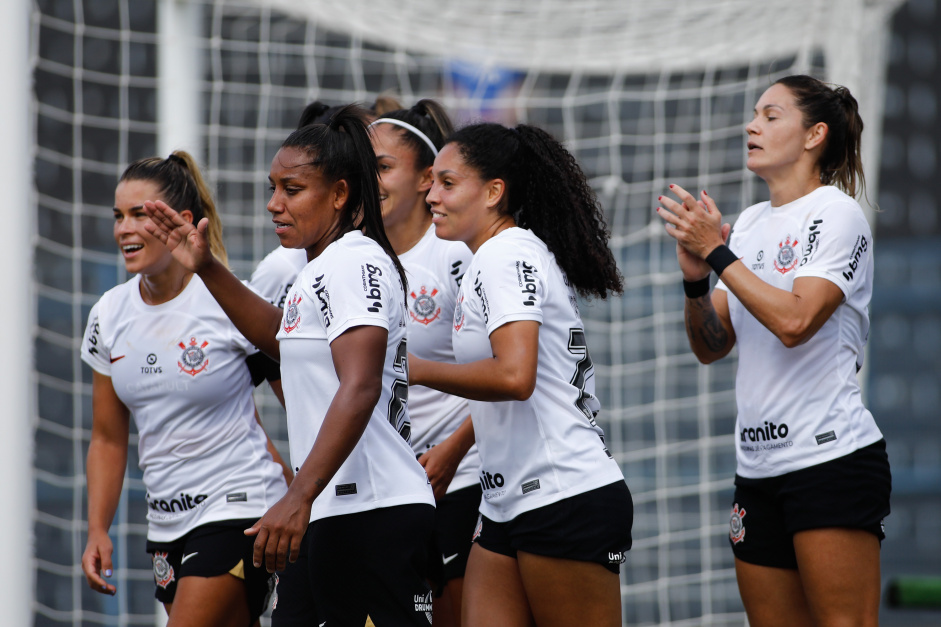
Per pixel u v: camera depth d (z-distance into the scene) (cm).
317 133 916
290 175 905
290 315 903
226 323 1112
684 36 2153
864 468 1034
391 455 905
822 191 1096
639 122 3578
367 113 1234
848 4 1725
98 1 3700
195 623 1065
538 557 973
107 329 1141
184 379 1096
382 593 888
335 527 888
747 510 1105
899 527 3672
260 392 2611
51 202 3606
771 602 1095
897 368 3994
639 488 3278
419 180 1231
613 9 2084
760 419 1081
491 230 1046
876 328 4072
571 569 962
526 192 1041
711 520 3148
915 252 4156
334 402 841
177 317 1112
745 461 1106
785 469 1059
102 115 3706
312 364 890
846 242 1050
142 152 3731
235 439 1113
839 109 1113
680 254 1109
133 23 3719
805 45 1964
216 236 1192
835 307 1038
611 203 3319
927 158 4356
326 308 871
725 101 3431
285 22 2989
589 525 958
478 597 1021
